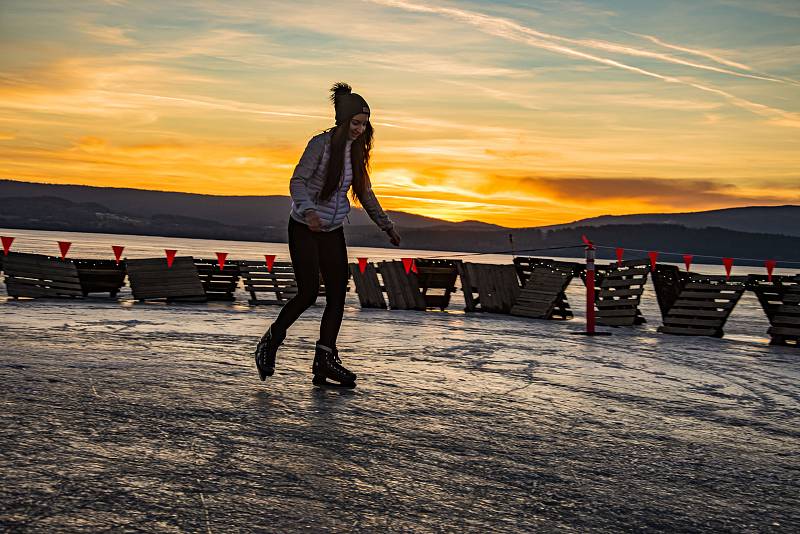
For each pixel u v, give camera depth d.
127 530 2.56
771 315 11.07
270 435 3.94
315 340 8.47
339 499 3.00
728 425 4.89
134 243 101.12
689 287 11.56
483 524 2.82
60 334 7.89
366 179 5.54
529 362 7.47
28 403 4.34
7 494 2.83
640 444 4.25
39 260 13.26
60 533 2.50
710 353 9.05
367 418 4.49
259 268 14.27
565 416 4.90
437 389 5.64
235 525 2.65
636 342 9.96
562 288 13.36
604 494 3.28
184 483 3.09
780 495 3.40
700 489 3.43
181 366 6.05
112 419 4.09
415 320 12.08
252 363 6.45
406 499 3.06
